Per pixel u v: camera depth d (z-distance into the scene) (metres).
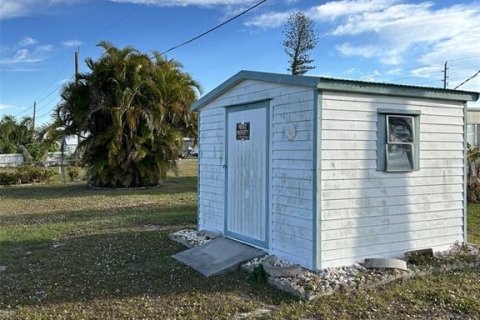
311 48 31.36
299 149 5.67
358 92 5.64
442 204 6.48
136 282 5.59
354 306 4.65
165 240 7.91
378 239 5.88
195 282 5.54
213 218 7.78
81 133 17.53
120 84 16.61
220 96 7.53
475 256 6.15
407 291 5.04
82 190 17.16
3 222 10.39
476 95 6.65
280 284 5.20
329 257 5.52
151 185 18.08
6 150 39.81
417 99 6.21
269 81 6.14
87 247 7.54
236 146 7.06
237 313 4.59
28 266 6.47
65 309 4.76
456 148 6.63
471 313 4.48
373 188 5.84
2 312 4.72
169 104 17.84
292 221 5.80
